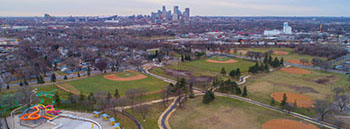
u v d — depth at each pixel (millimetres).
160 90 189625
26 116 131625
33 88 189750
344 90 183750
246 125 126812
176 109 149750
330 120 133000
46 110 139500
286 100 162625
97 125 126875
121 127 125375
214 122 130625
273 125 126500
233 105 156125
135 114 141500
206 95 159750
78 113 142250
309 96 173375
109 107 151000
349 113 141625
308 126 125812
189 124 128625
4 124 126750
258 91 185625
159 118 136625
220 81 196250
